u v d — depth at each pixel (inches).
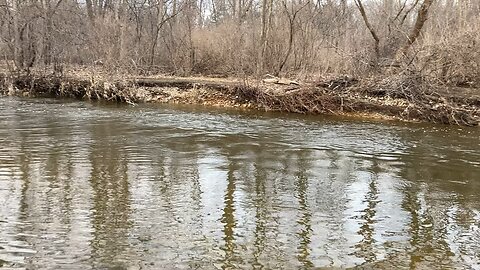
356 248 269.9
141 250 259.6
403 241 281.0
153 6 1208.2
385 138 580.7
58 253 253.6
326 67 895.1
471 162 468.8
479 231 297.9
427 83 751.1
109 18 1041.5
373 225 303.7
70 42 984.9
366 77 815.7
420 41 871.1
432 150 519.2
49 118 664.4
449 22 907.4
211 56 1077.8
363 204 342.0
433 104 725.3
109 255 252.8
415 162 466.0
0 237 270.5
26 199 331.0
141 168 418.3
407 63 781.9
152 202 332.8
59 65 943.0
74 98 885.2
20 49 936.9
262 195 355.3
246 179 395.2
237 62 960.3
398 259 258.2
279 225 299.0
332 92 789.2
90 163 429.7
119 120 663.1
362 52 850.8
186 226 293.3
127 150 484.1
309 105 776.3
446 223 309.9
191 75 1059.9
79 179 380.5
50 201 328.5
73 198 335.6
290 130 621.6
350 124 679.7
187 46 1089.4
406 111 730.8
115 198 338.3
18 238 269.9
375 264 251.4
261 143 536.1
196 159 456.4
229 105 834.8
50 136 542.0
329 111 768.3
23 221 293.3
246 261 250.7
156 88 893.8
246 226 295.9
